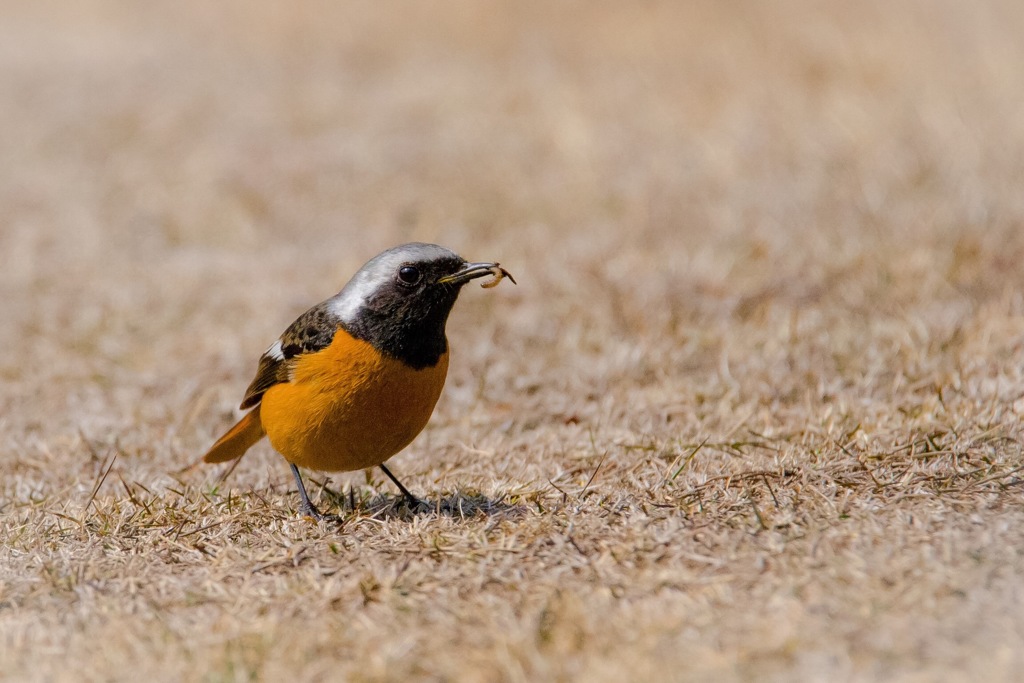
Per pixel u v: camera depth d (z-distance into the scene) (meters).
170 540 8.66
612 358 12.75
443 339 8.83
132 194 20.80
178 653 6.82
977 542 7.47
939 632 6.40
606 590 7.30
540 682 6.23
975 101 20.42
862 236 15.80
